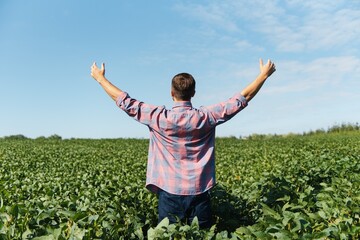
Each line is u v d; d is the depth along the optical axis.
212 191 6.43
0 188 7.79
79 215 4.61
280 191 6.40
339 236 4.05
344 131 40.81
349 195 6.04
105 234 4.48
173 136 4.82
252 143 28.98
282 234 3.91
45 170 12.89
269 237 3.98
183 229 4.26
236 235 4.26
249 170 10.80
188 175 4.84
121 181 8.20
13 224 4.54
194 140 4.83
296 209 5.64
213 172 4.92
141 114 4.88
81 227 4.49
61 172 11.55
